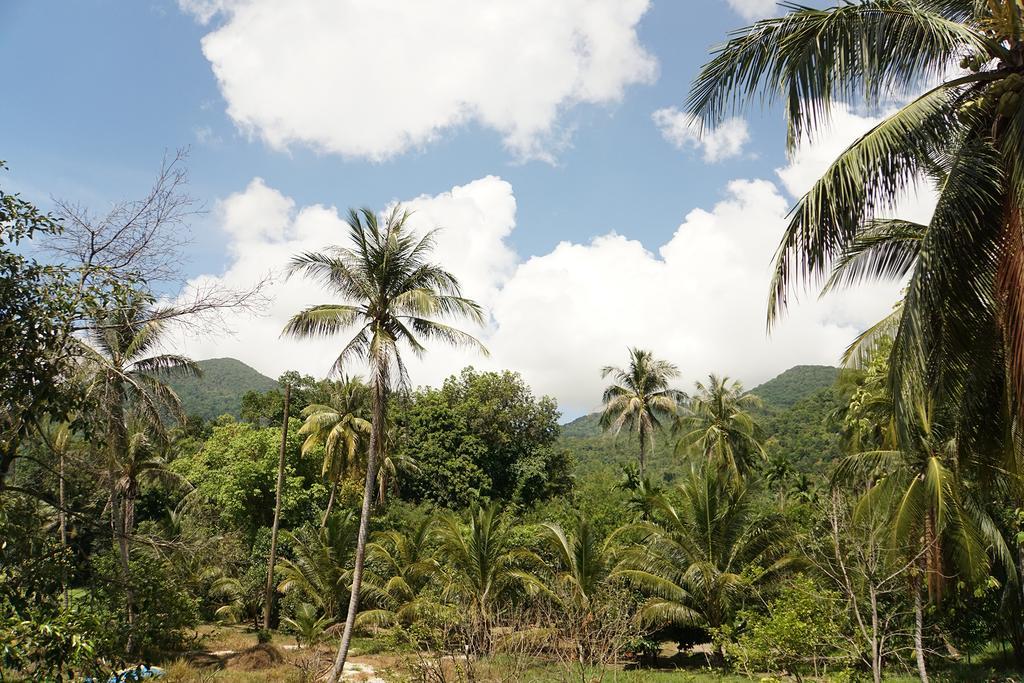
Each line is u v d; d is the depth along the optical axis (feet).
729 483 94.73
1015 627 55.88
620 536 88.58
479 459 149.18
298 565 103.19
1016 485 32.07
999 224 24.11
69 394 25.66
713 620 74.28
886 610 47.80
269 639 86.58
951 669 55.57
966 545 44.83
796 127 24.50
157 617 66.80
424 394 159.12
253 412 162.50
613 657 36.09
